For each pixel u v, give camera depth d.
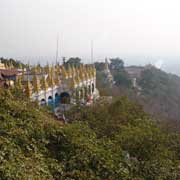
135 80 172.50
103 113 45.44
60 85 60.00
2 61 81.88
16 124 28.80
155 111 117.88
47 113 39.50
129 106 50.78
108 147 31.16
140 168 30.31
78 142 29.14
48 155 27.11
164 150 34.06
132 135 34.75
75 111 48.81
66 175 25.16
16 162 23.09
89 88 73.00
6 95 35.16
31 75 61.19
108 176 26.56
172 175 29.80
